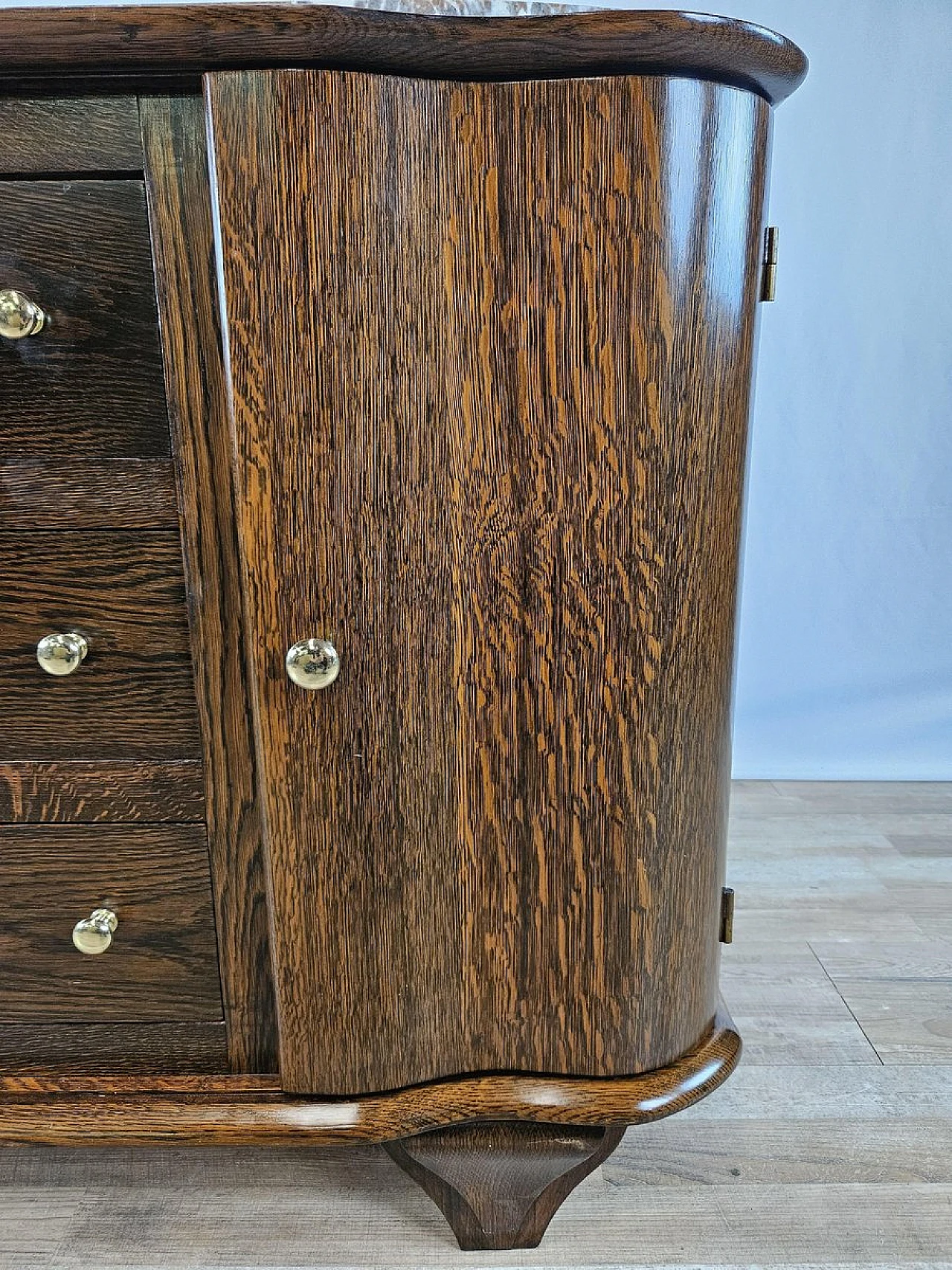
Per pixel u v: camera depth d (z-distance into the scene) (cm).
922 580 149
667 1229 70
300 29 45
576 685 57
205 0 55
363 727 56
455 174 49
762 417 144
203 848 61
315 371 51
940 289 137
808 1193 73
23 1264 67
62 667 55
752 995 97
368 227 49
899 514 147
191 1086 63
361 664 55
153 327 53
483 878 60
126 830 61
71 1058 65
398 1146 65
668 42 47
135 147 50
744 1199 72
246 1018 64
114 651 58
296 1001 60
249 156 48
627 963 61
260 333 50
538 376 52
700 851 62
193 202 51
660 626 56
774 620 152
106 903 62
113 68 48
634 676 56
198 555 56
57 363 53
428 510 54
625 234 50
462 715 57
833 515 147
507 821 59
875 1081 85
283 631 54
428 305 51
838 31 129
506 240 50
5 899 62
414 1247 68
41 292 52
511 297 51
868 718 154
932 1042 90
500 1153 64
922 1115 81
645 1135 79
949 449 143
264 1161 77
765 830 135
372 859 58
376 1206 72
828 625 152
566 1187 66
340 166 48
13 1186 75
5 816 61
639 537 54
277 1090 63
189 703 58
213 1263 67
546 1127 65
